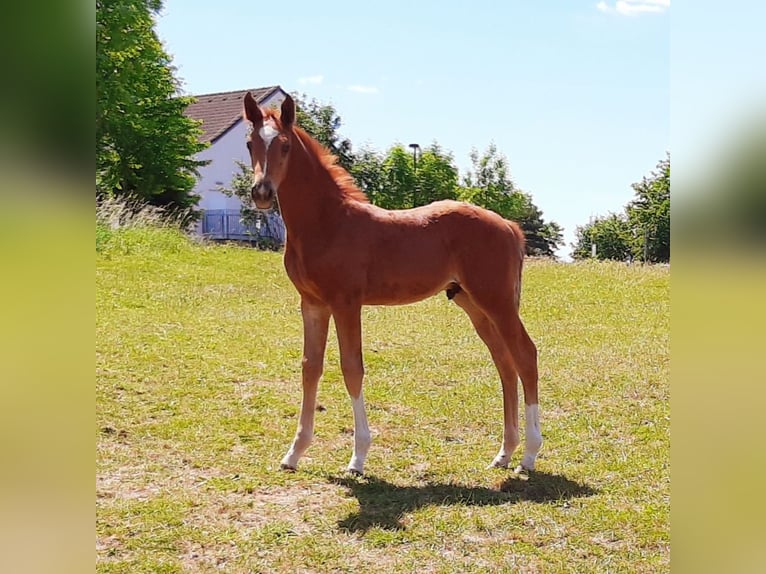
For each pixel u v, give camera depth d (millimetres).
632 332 10977
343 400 7195
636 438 6305
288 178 5176
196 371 7777
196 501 4750
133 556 3990
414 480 5289
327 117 25922
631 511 4723
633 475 5414
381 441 6109
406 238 5398
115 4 19828
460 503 4840
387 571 3928
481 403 7242
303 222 5285
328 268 5254
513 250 5586
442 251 5453
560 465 5629
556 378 8219
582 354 9422
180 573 3840
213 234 28875
